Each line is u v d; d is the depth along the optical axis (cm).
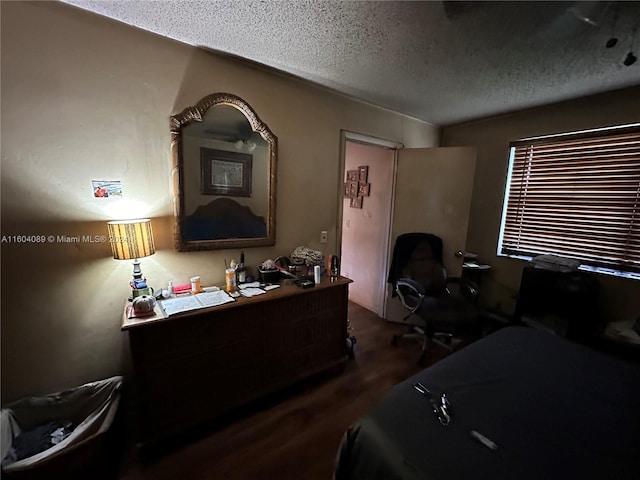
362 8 133
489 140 309
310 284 198
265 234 216
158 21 147
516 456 83
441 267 277
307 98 227
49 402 144
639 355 204
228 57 184
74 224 149
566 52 169
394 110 288
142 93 159
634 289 224
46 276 145
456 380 118
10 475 107
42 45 133
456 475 76
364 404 188
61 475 115
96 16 143
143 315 141
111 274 161
